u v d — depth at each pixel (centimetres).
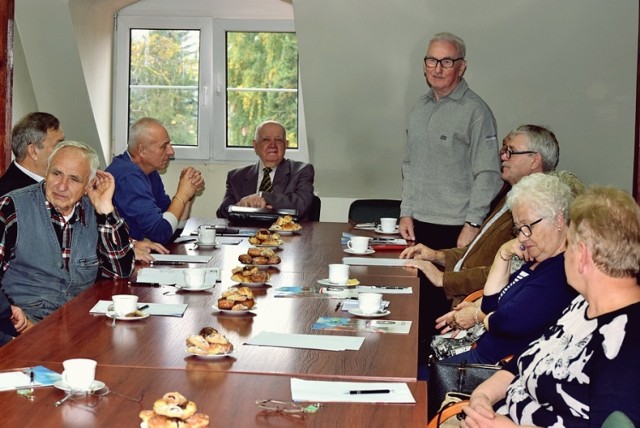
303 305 274
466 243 436
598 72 491
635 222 190
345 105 538
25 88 555
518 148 350
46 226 309
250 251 350
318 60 509
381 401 181
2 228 304
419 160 460
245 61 597
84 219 313
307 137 569
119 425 164
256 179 549
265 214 501
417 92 520
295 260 368
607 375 181
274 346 223
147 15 592
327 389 188
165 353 214
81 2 535
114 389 185
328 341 229
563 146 535
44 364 203
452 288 355
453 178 453
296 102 600
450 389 252
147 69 602
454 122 447
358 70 512
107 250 311
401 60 501
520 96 513
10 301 309
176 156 609
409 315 264
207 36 593
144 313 252
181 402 159
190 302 275
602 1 454
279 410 175
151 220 413
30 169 384
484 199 439
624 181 544
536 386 204
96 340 225
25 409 171
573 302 213
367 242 388
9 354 211
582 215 193
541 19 468
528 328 272
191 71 601
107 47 587
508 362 232
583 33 471
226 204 551
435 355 315
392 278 328
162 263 351
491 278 309
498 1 462
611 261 189
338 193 611
